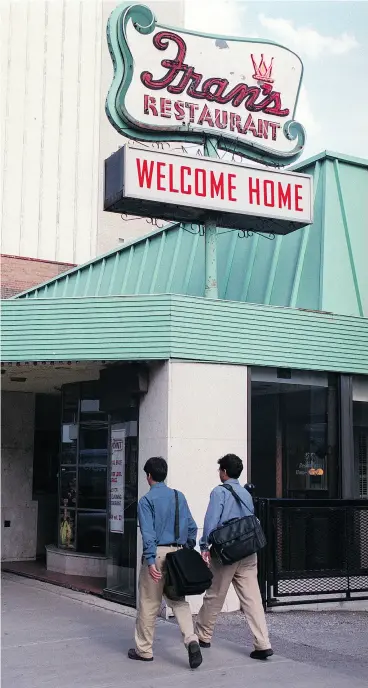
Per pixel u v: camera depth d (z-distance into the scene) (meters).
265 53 12.16
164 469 7.21
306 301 11.45
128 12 11.16
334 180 12.51
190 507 9.18
